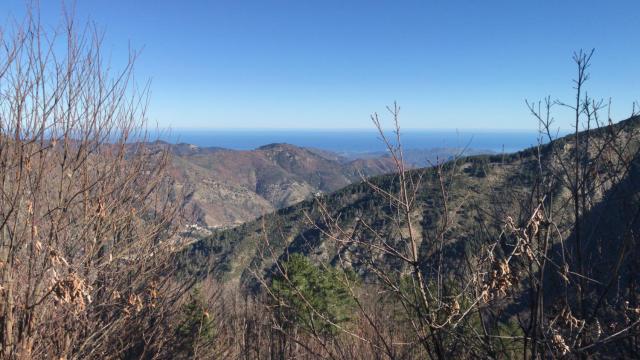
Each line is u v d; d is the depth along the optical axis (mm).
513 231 2477
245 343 3873
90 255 4066
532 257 2418
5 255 3736
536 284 2539
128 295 4738
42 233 3945
